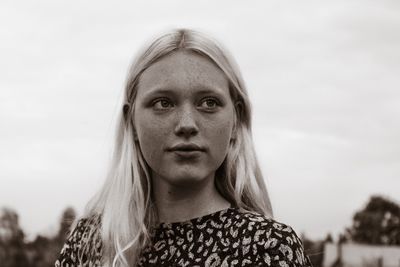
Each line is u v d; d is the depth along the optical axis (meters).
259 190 2.89
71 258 2.99
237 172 2.82
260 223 2.58
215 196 2.79
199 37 2.70
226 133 2.67
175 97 2.63
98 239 2.91
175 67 2.65
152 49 2.71
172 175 2.64
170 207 2.76
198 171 2.63
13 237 31.12
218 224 2.65
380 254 23.08
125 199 2.83
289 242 2.53
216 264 2.58
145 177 2.85
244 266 2.54
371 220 28.97
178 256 2.66
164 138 2.64
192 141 2.62
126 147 2.88
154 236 2.76
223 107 2.67
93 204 3.03
